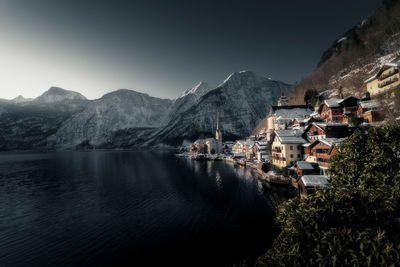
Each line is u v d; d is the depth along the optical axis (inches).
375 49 4635.8
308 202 405.1
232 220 1387.8
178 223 1381.6
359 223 338.3
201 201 1839.3
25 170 4119.1
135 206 1772.9
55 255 1040.2
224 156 5743.1
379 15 5615.2
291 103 7091.5
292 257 309.7
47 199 2060.8
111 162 5398.6
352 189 405.1
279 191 1942.7
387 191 377.7
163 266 932.0
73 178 3164.4
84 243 1154.7
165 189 2342.5
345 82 4407.0
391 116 1715.1
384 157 506.6
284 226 397.1
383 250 261.0
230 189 2202.3
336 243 288.7
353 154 600.1
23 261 997.2
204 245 1091.3
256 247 1053.2
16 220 1519.4
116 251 1063.0
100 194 2202.3
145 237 1201.4
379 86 2290.8
